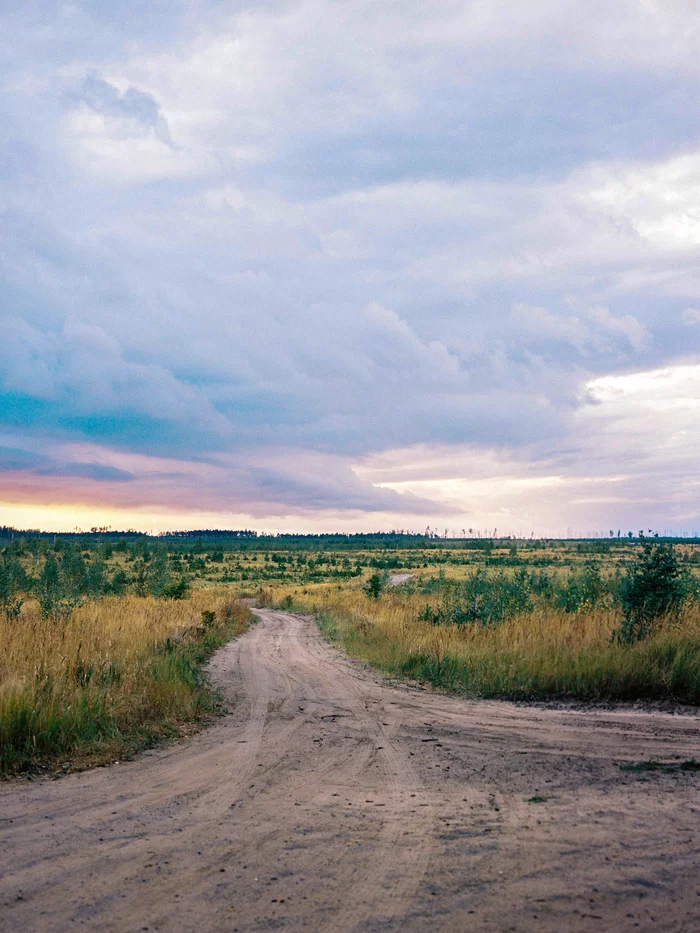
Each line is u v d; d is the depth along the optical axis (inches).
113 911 142.7
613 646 459.2
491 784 239.1
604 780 237.5
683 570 583.8
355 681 524.4
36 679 334.3
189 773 260.4
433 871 160.6
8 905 145.8
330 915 139.6
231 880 157.6
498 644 528.1
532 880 153.7
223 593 2162.9
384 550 6742.1
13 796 229.1
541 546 6427.2
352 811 209.8
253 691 479.2
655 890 147.0
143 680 389.1
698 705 379.2
